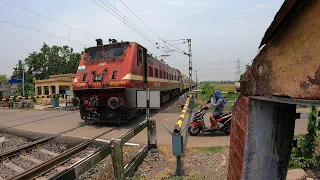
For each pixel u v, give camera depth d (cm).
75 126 1043
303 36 112
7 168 599
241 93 224
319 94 101
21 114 1591
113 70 965
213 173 470
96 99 948
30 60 4788
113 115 991
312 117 509
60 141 806
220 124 774
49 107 2059
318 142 565
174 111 1451
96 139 759
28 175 495
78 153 674
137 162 516
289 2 110
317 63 102
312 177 441
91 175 518
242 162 203
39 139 852
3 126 1100
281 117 188
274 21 129
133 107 966
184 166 513
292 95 125
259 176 192
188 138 755
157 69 1436
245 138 195
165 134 830
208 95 2230
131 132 469
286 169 194
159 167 520
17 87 3581
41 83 2850
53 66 4775
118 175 381
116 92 938
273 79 147
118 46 1020
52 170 555
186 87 3703
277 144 190
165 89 1702
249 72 198
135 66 997
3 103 2259
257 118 188
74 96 1026
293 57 122
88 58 1053
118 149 383
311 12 105
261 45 165
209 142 697
